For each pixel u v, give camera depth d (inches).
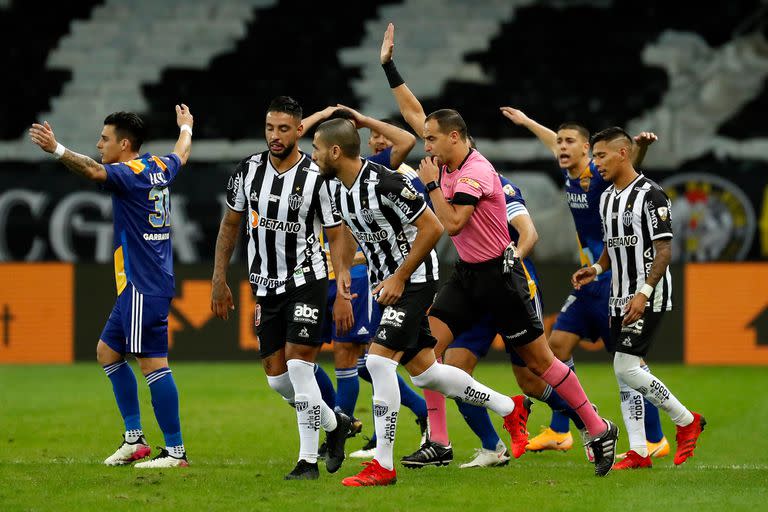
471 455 1056.8
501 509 724.7
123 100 2687.0
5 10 2834.6
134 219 920.9
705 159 2481.5
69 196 2089.1
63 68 2748.5
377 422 818.8
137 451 936.9
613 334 959.0
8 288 1929.1
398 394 820.6
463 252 884.0
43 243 2090.3
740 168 2010.3
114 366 946.7
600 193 1055.6
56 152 866.1
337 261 876.0
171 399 925.2
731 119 2532.0
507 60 2694.4
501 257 872.3
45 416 1321.4
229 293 910.4
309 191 853.8
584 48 2694.4
